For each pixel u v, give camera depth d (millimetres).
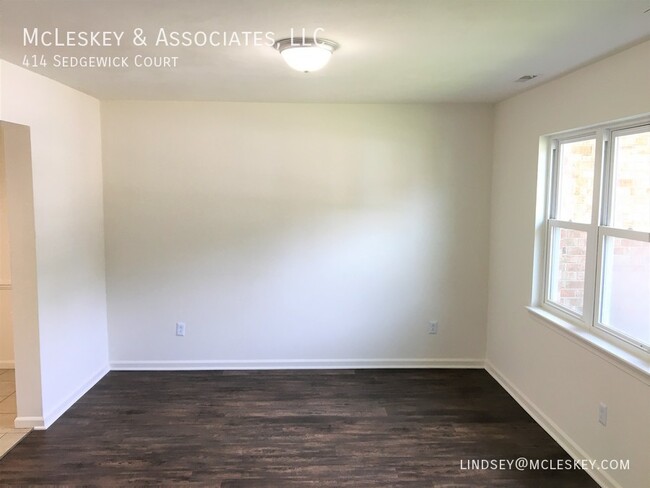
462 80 3279
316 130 4293
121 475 2820
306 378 4289
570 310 3248
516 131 3850
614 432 2590
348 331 4504
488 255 4453
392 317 4500
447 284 4484
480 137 4328
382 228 4406
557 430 3211
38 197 3225
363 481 2777
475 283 4484
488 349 4500
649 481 2314
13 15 2031
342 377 4316
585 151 3092
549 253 3502
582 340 2863
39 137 3219
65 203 3602
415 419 3529
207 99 4133
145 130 4227
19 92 2975
